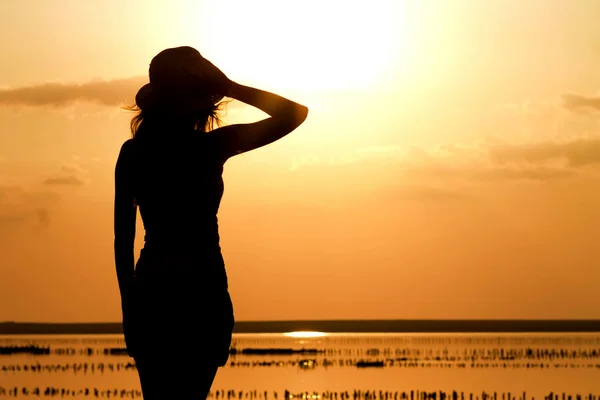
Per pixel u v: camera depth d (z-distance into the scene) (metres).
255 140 7.49
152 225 7.48
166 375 7.36
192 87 7.42
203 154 7.48
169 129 7.52
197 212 7.48
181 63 7.42
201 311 7.37
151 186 7.46
